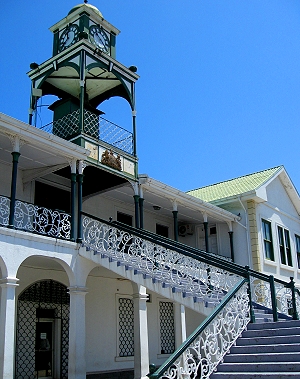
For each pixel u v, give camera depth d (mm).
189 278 10914
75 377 11086
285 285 10320
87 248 12258
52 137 11859
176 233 16703
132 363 16078
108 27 15977
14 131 11062
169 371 6781
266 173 22703
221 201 20531
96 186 15852
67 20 15422
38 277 13758
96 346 14914
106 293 15828
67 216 12398
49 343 13836
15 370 12562
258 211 20578
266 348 7660
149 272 11367
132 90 15875
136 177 15289
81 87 13938
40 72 14961
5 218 12469
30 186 14086
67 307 14539
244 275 9305
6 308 10031
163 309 18344
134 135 15703
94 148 13930
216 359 7500
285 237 22703
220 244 20609
